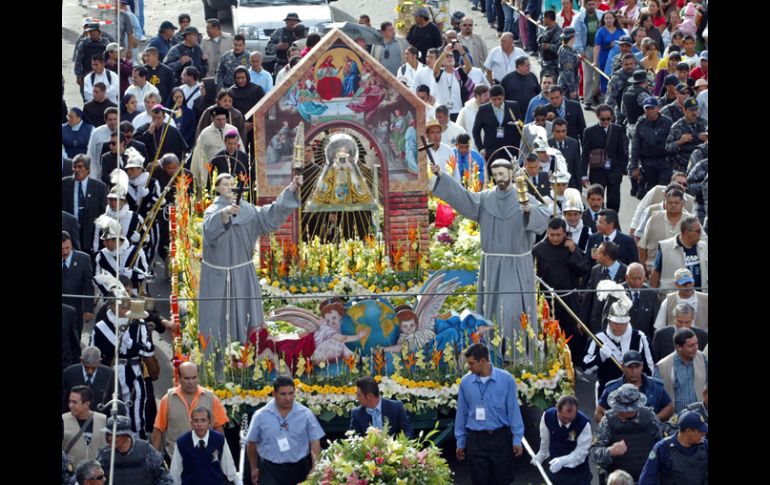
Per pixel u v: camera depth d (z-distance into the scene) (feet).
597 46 118.42
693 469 51.21
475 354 56.44
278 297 59.77
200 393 57.21
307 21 125.39
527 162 78.89
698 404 52.80
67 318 63.72
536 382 61.77
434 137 80.07
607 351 60.13
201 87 99.50
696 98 97.30
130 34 123.24
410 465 50.16
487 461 56.80
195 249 73.46
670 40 120.98
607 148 90.02
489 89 93.40
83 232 78.07
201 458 53.72
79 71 112.27
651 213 75.51
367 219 72.90
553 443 55.42
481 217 64.03
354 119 69.51
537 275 70.59
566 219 73.82
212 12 143.95
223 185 62.90
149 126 88.28
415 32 117.91
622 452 53.11
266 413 55.26
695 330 61.11
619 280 68.85
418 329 61.57
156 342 75.00
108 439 51.85
